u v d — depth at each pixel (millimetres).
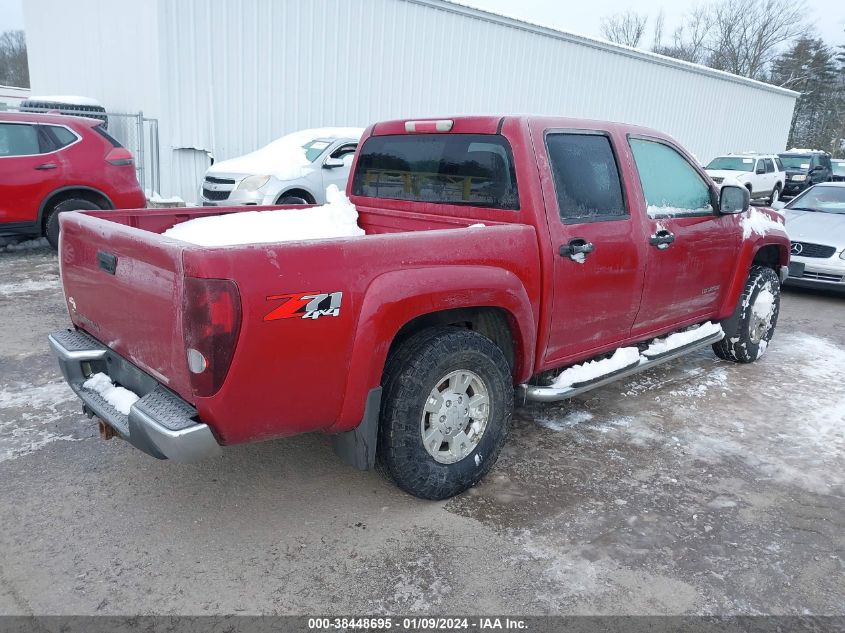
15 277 7566
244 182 9391
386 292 2723
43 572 2656
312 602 2545
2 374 4668
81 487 3283
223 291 2305
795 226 8828
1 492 3201
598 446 3973
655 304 4281
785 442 4133
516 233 3287
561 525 3109
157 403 2590
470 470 3266
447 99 14578
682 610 2576
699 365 5645
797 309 8070
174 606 2498
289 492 3320
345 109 13031
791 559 2926
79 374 3146
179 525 3008
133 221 3775
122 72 12328
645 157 4156
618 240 3809
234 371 2389
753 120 24438
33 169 8031
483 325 3438
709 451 3963
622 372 4133
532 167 3438
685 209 4426
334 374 2672
